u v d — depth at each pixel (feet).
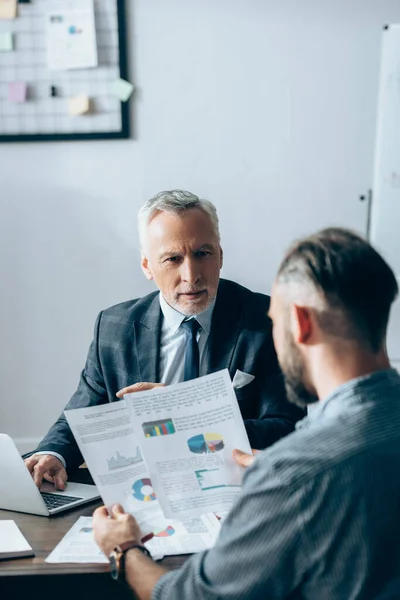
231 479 3.62
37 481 4.35
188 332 5.26
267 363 5.19
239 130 8.59
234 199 8.75
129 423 3.77
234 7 8.32
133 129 8.63
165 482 3.58
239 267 8.91
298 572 2.44
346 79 8.43
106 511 3.47
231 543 2.54
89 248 8.89
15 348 9.14
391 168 8.36
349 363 2.61
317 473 2.37
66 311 9.05
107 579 3.25
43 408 9.27
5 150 8.67
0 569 3.29
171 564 3.32
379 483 2.33
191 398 3.74
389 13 8.26
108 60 8.39
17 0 8.26
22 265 8.95
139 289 8.98
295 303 2.64
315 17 8.31
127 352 5.37
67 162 8.69
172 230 4.99
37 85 8.46
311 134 8.57
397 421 2.48
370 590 2.39
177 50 8.44
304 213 8.75
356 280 2.56
